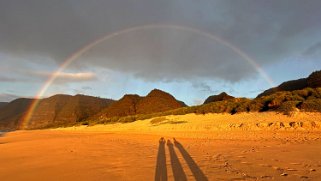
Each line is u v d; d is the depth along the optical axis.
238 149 13.24
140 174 8.98
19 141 32.38
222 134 21.34
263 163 9.48
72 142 24.83
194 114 35.88
